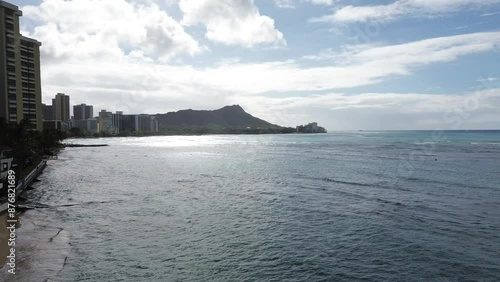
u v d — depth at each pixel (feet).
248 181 241.55
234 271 89.61
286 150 572.92
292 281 84.23
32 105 501.97
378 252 101.91
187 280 84.53
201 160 409.49
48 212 149.38
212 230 123.85
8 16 459.73
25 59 488.02
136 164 365.61
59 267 90.89
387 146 606.14
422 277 86.12
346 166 321.11
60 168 326.85
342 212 148.46
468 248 104.47
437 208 152.87
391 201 168.35
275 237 115.85
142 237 115.65
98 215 144.56
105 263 93.86
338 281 84.28
